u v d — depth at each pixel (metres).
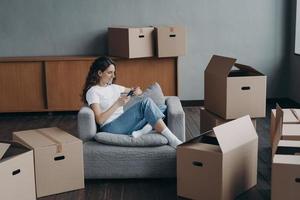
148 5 6.01
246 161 3.24
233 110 3.62
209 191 3.05
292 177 2.65
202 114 4.13
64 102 5.78
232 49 6.19
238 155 3.12
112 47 5.81
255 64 6.25
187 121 5.44
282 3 6.12
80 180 3.42
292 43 6.12
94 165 3.51
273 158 2.74
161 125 3.57
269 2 6.12
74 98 5.77
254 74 3.86
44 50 6.00
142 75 5.84
